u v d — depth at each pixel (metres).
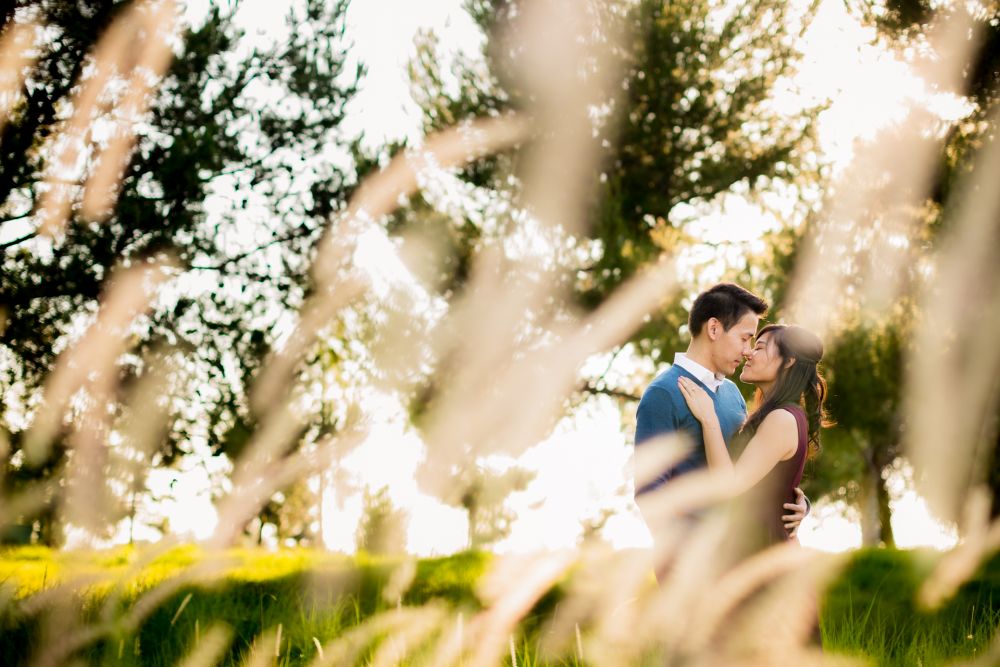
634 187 14.72
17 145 7.88
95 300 8.05
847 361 11.64
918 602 3.96
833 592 4.62
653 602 2.21
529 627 3.03
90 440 6.24
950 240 11.28
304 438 8.30
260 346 8.75
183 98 8.93
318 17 9.65
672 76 14.14
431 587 4.79
